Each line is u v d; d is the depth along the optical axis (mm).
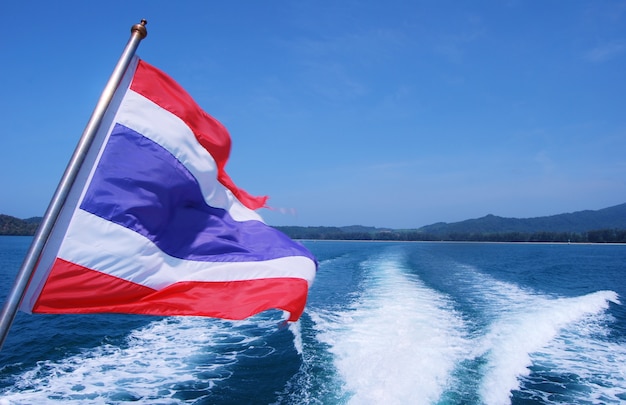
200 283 3463
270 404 8070
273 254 3832
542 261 43938
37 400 8211
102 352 11156
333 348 10906
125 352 11156
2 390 8633
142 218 3230
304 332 12461
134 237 3170
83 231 2982
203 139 3738
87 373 9641
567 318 14812
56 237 2910
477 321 13688
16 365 10094
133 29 2984
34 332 12867
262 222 4207
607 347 11453
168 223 3461
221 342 11945
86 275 2977
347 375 9148
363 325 13164
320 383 8844
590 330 13305
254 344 11688
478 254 53469
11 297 2471
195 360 10508
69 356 10797
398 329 12562
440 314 14594
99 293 3027
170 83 3629
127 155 3221
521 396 8383
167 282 3338
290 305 3494
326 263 35250
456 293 19156
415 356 10086
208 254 3607
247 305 3441
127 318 14695
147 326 13656
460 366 9555
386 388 8422
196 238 3613
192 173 3602
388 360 9859
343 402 7953
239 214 4109
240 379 9266
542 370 9711
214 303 3379
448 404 7809
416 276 24641
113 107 3240
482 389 8406
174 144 3477
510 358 10227
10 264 34250
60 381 9148
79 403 8109
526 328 12938
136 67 3465
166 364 10242
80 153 2699
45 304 2891
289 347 11219
